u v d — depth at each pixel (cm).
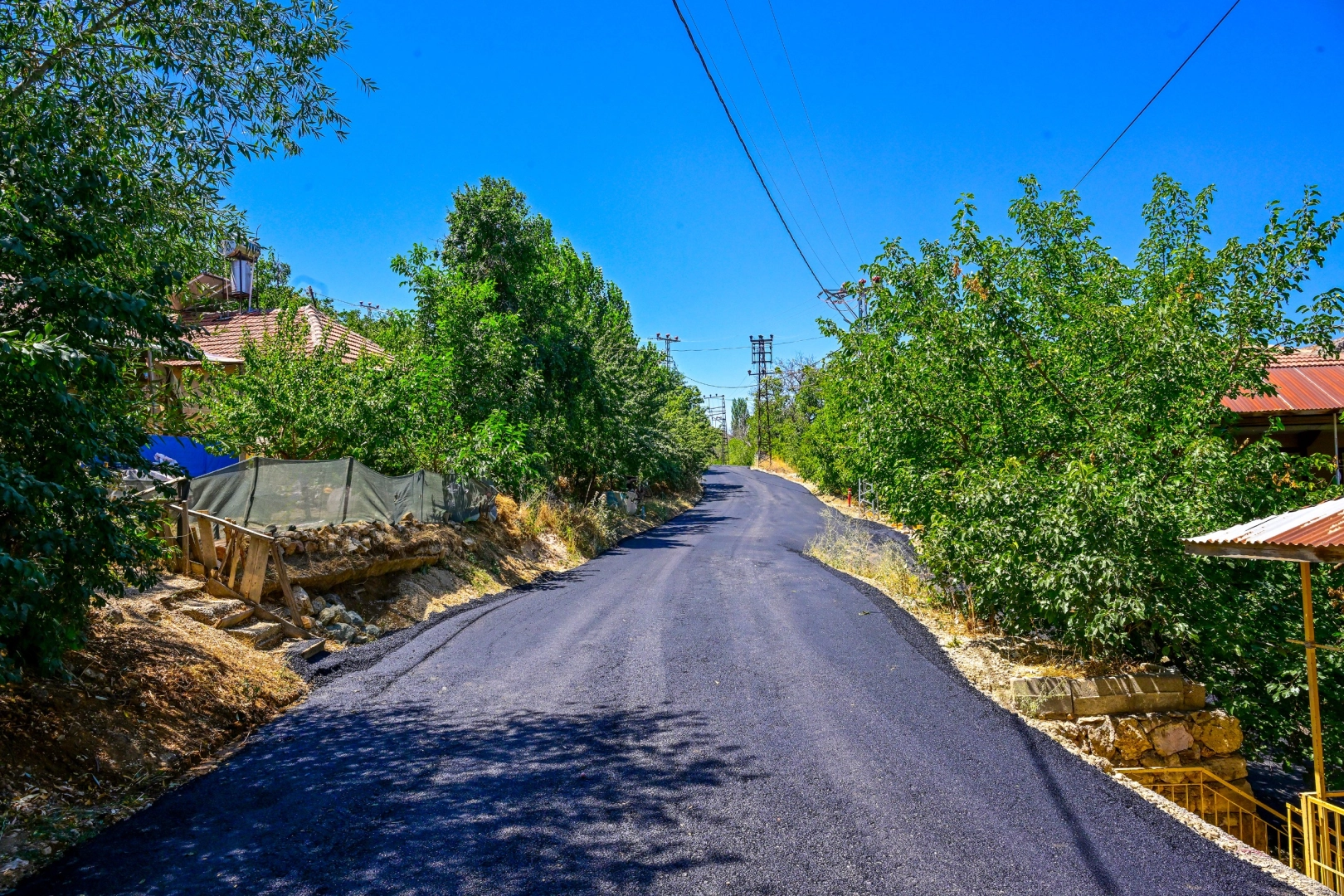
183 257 729
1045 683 685
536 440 2112
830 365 1119
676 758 547
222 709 605
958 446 978
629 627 993
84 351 465
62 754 474
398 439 1416
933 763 547
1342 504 575
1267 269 891
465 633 959
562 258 3114
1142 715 679
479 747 567
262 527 996
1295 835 742
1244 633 785
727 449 10994
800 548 2116
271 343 1397
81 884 370
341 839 422
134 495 519
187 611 748
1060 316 1032
